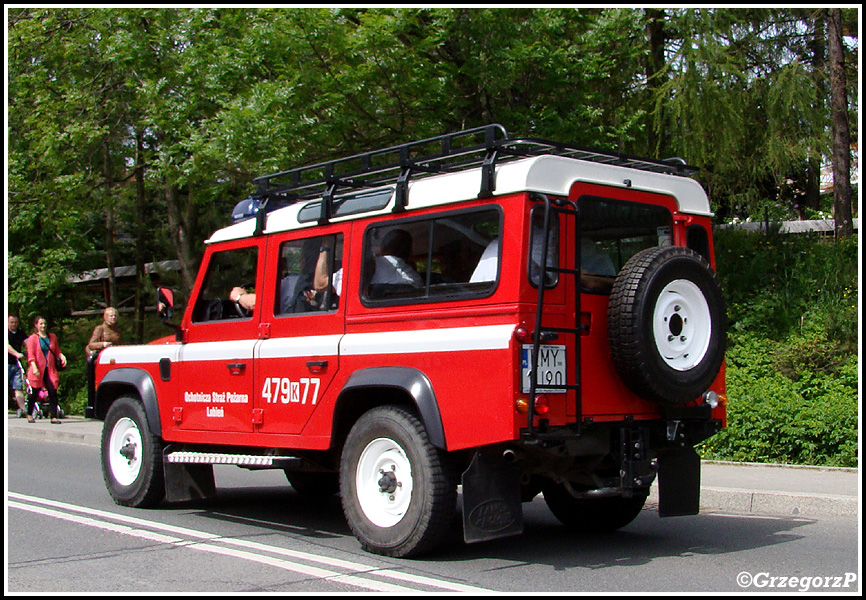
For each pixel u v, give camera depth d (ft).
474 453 19.24
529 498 24.14
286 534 23.99
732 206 62.44
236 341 25.52
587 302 20.11
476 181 20.17
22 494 31.17
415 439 20.11
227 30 51.11
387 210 21.91
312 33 44.32
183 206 74.54
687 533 24.40
